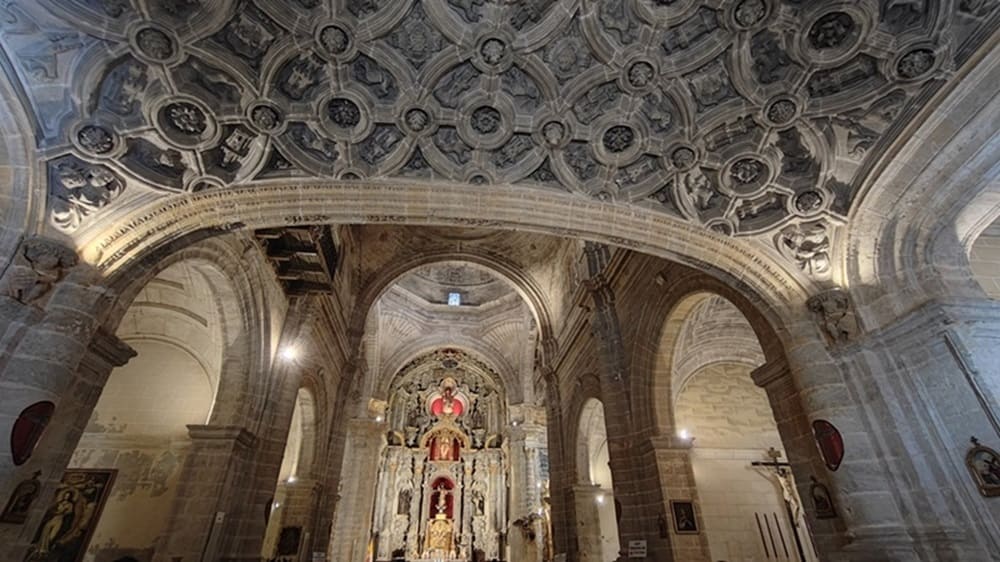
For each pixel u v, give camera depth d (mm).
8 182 5062
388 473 29031
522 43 5270
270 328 10008
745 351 12156
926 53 4691
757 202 6551
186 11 4582
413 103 5777
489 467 29797
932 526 5016
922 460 5301
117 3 4414
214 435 8461
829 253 6562
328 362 14117
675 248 7199
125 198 5660
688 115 5844
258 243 9211
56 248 5148
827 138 5746
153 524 8930
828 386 6121
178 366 10289
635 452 10594
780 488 11461
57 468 5121
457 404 32406
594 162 6520
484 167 6582
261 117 5598
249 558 8727
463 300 28000
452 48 5324
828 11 4625
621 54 5320
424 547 27297
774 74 5277
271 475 9586
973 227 5867
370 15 4957
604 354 12125
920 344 5531
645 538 9820
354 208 6680
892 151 5535
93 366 5582
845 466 5703
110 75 4906
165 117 5293
